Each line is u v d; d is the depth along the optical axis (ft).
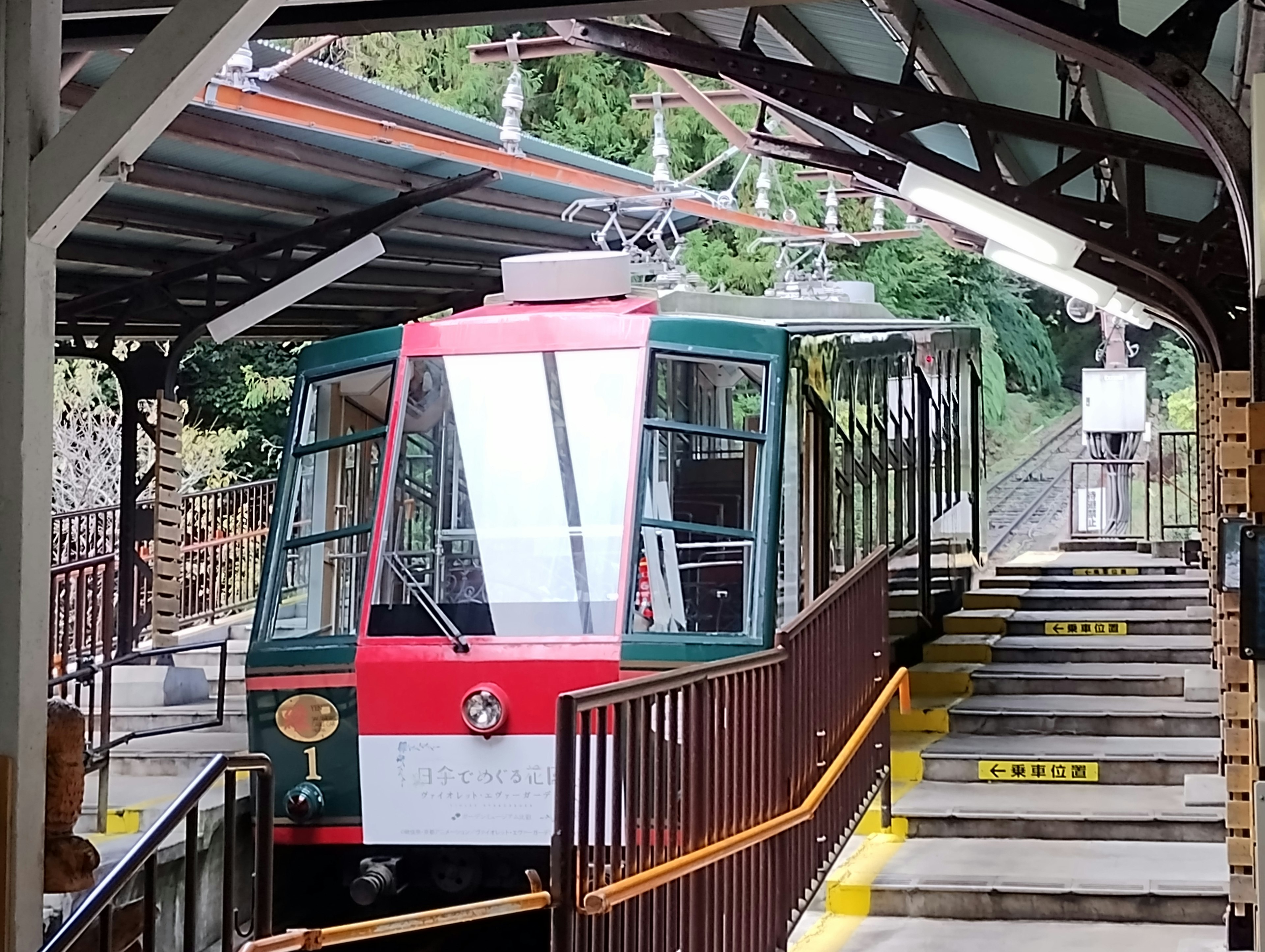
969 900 22.36
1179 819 25.26
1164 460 89.40
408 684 22.66
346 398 24.81
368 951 24.02
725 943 17.79
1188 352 121.70
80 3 19.25
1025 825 25.68
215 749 31.91
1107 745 29.89
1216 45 20.94
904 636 35.29
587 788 15.43
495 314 25.22
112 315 43.09
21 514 10.31
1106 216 29.50
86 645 42.80
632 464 23.17
